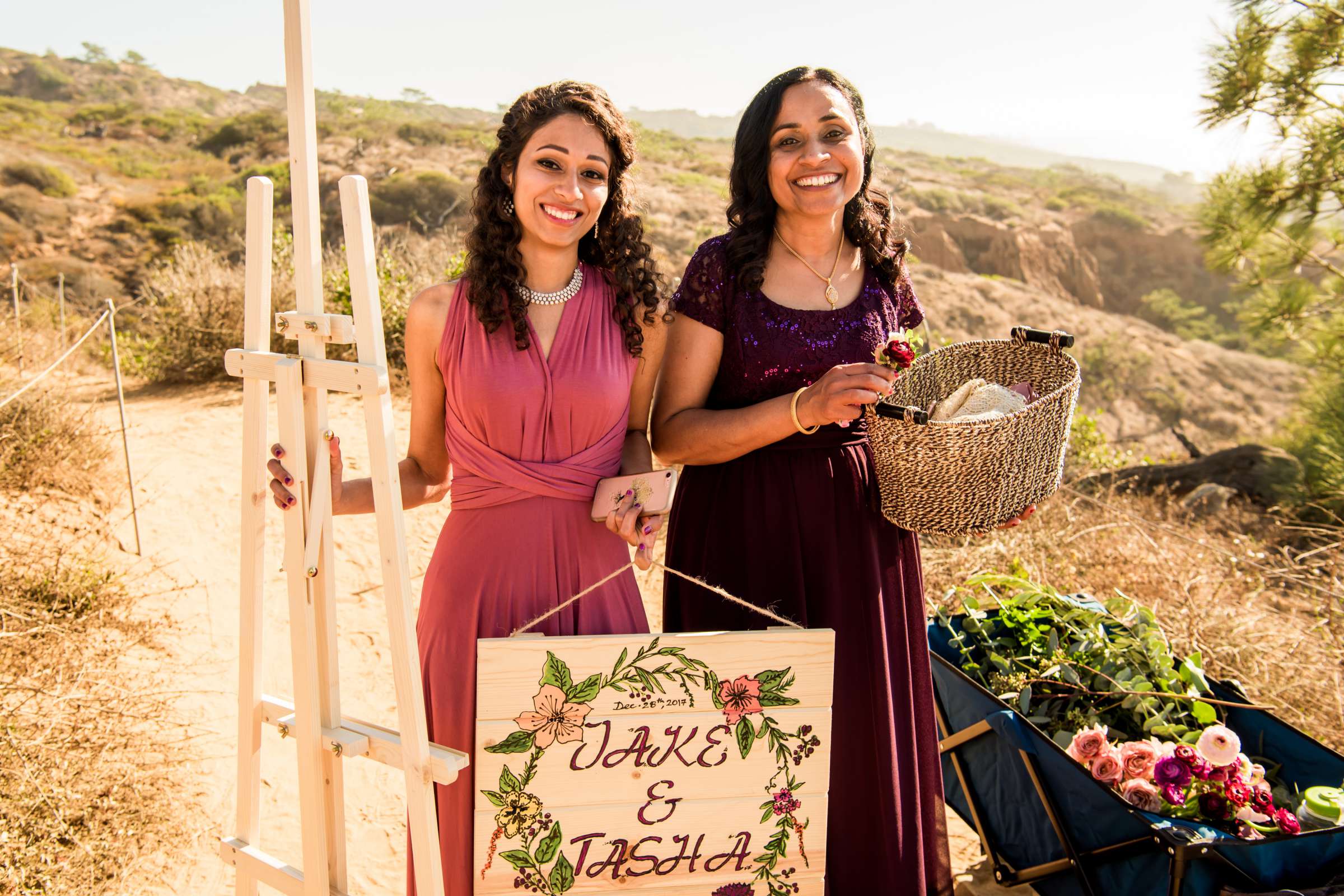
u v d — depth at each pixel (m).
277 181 39.53
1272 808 2.41
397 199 35.91
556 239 1.99
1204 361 39.78
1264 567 4.85
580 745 1.93
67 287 29.20
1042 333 2.42
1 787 2.98
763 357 2.38
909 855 2.40
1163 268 52.97
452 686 2.09
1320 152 7.80
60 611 4.04
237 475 6.34
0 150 39.00
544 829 1.93
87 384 8.56
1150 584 4.44
